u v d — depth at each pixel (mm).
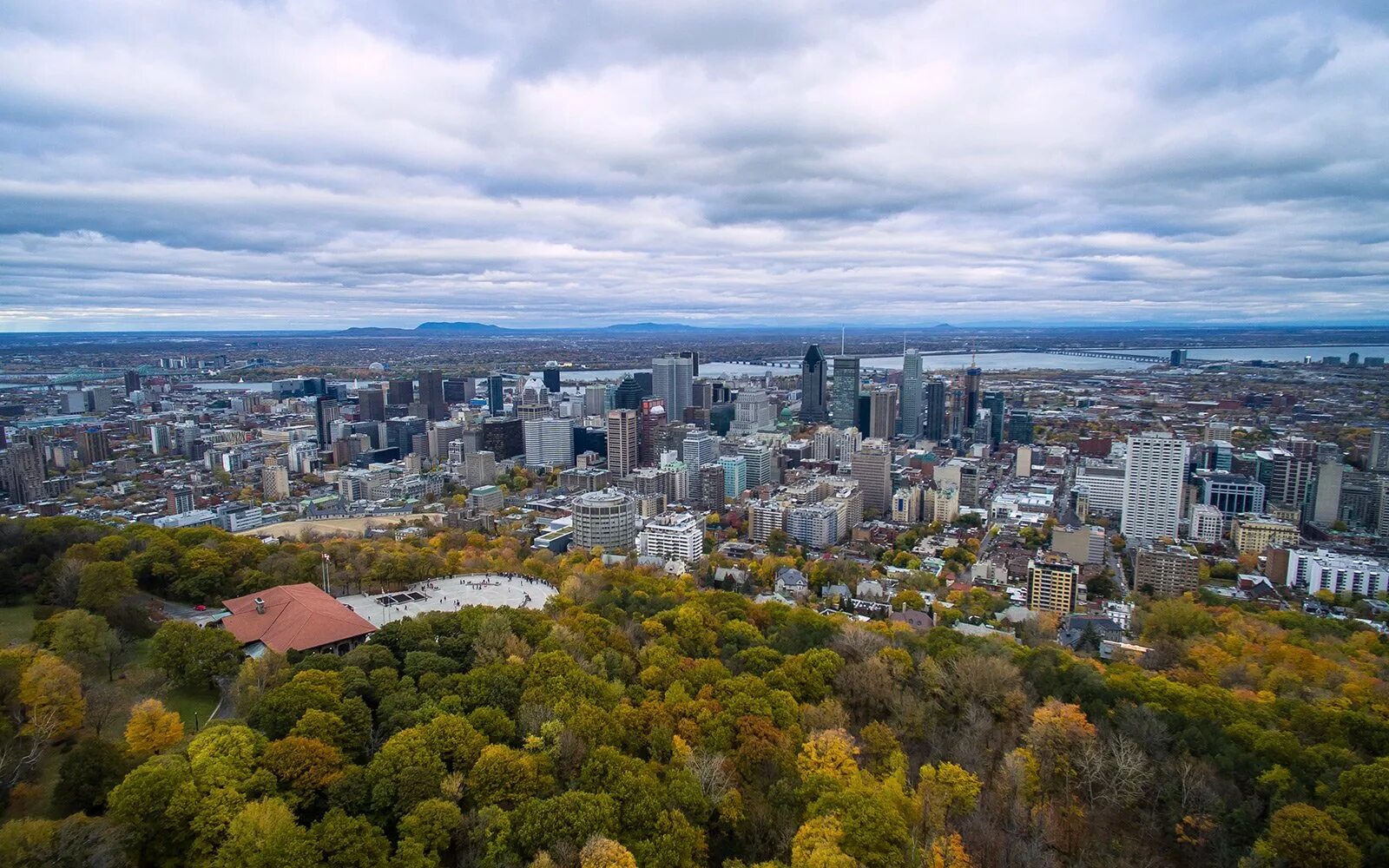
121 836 155750
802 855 173375
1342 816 189875
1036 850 193750
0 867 140000
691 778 199500
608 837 172875
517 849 171000
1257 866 182625
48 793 184750
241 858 157625
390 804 181500
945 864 184125
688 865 175375
